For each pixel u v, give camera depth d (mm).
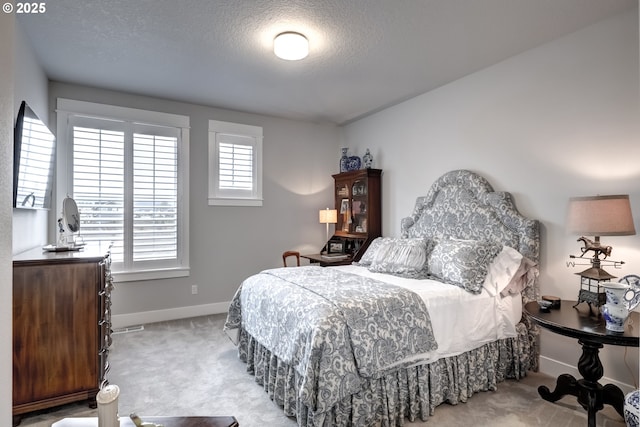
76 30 2570
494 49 2887
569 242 2635
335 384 1848
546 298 2365
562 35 2664
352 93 3910
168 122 4086
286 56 2775
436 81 3566
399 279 2854
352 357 1938
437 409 2266
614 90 2393
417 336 2164
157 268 4047
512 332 2596
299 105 4316
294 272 3039
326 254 4785
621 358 2338
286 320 2223
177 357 3055
